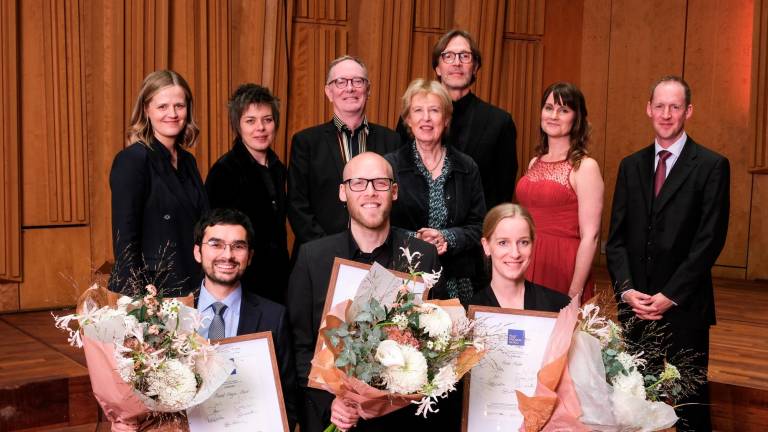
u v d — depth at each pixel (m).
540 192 3.29
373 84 5.72
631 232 3.26
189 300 2.37
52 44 4.89
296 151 3.46
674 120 3.14
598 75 7.24
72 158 5.02
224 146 5.30
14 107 4.78
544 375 2.20
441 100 3.11
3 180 4.79
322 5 5.58
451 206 3.16
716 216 3.10
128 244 2.84
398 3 5.75
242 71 5.38
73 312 4.96
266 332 2.38
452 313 2.29
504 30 6.27
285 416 2.34
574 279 3.23
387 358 2.06
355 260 2.61
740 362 4.08
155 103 2.90
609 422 2.19
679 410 3.15
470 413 2.36
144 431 2.24
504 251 2.59
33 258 4.99
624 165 3.32
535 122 6.48
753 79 6.29
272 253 3.26
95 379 2.16
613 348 2.31
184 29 5.12
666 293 3.10
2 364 3.81
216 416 2.28
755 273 6.51
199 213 3.01
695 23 6.71
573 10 6.64
